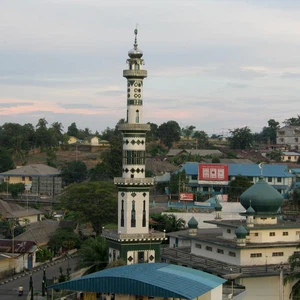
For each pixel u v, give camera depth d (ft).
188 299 201.98
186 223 511.40
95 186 508.53
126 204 346.74
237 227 339.98
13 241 415.23
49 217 590.55
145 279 212.23
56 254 456.04
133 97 356.38
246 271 315.58
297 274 290.97
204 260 348.38
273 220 351.05
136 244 341.82
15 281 372.99
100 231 504.84
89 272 365.40
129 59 359.25
